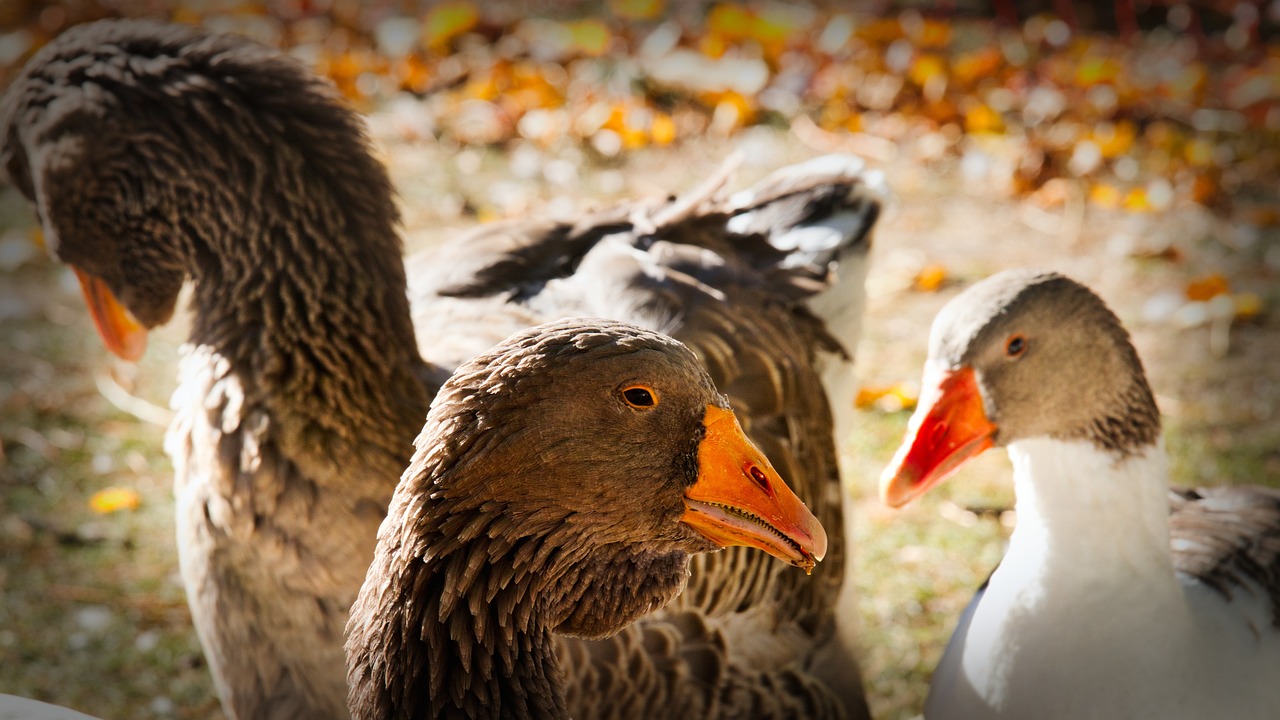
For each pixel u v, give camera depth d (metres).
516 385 3.01
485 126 10.38
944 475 4.22
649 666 4.25
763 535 3.16
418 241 8.85
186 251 4.42
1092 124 10.38
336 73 10.93
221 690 4.63
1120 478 4.11
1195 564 4.47
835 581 5.10
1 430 7.17
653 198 5.79
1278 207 9.38
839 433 5.64
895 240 9.09
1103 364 4.07
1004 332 4.08
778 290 5.31
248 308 4.31
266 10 12.02
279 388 4.19
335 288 4.32
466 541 3.06
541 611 3.21
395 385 4.35
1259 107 10.53
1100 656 4.12
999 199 9.59
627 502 3.11
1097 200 9.49
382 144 10.03
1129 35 11.83
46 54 4.48
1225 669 4.13
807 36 11.67
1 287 8.52
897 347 8.01
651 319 4.75
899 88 10.80
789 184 5.91
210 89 4.35
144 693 5.61
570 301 4.93
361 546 4.20
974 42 11.73
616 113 10.27
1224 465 6.86
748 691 4.63
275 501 4.17
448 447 3.04
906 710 5.56
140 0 12.09
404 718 3.15
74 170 4.35
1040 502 4.25
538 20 11.98
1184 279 8.58
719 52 11.21
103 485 6.83
